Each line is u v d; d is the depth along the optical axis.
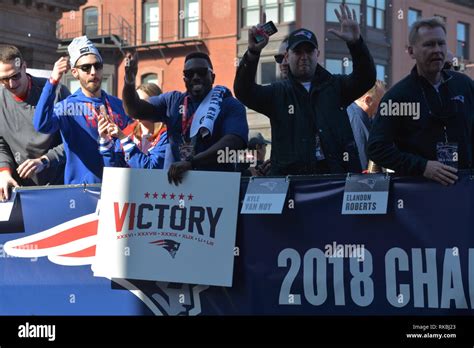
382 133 3.75
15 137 4.96
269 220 3.88
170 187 4.05
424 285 3.62
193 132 4.31
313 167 4.09
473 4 17.69
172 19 22.98
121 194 4.16
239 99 4.16
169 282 4.06
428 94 3.77
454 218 3.57
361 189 3.72
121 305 4.19
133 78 4.34
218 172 3.98
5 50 4.90
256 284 3.90
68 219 4.33
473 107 3.87
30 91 4.98
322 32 17.09
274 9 18.42
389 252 3.67
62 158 4.88
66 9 21.62
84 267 4.27
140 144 5.12
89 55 4.65
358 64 4.11
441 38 3.73
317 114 4.11
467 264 3.55
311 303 3.81
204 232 3.99
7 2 20.25
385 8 16.84
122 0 24.77
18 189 4.46
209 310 4.00
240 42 20.41
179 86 23.16
